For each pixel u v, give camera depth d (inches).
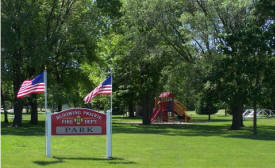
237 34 902.4
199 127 1341.0
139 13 1230.3
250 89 896.3
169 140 793.6
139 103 2178.9
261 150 618.5
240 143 735.1
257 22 1074.1
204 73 1092.5
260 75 904.9
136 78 1587.1
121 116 2559.1
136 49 1291.8
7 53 1114.7
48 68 1302.9
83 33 1233.4
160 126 1403.8
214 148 644.7
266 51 909.8
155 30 1245.7
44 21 1237.1
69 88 1494.8
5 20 1072.2
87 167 419.8
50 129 500.4
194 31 1103.6
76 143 709.9
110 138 506.9
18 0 1130.0
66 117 502.0
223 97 936.9
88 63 1424.7
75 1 1307.8
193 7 1222.3
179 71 1197.1
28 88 519.5
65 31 1223.5
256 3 1017.5
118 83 1625.2
